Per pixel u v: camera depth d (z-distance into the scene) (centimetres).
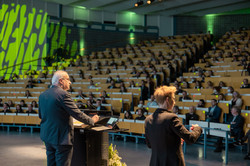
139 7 2012
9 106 1227
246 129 762
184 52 1576
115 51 1897
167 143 260
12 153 729
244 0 1839
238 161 659
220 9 2052
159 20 2270
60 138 293
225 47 1614
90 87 1309
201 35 1925
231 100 905
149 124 273
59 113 295
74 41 2042
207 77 1161
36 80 1534
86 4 1952
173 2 1891
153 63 1510
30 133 1085
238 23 2147
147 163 634
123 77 1402
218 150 758
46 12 1928
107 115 351
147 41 1991
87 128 306
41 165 616
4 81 1620
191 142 260
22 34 1877
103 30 2158
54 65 1797
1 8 1833
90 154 329
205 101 966
